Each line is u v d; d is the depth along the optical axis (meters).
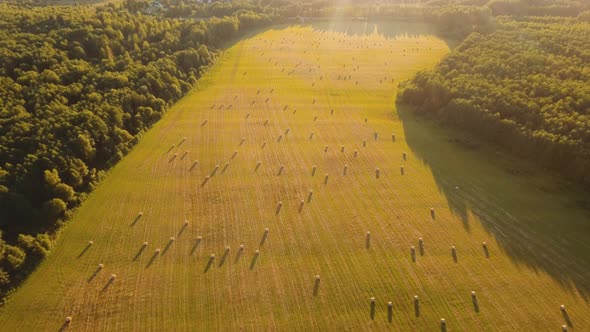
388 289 56.22
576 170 73.12
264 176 80.81
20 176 70.38
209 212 70.75
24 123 80.44
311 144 92.62
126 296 55.34
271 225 67.88
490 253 61.56
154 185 77.88
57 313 53.00
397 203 72.94
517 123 84.75
